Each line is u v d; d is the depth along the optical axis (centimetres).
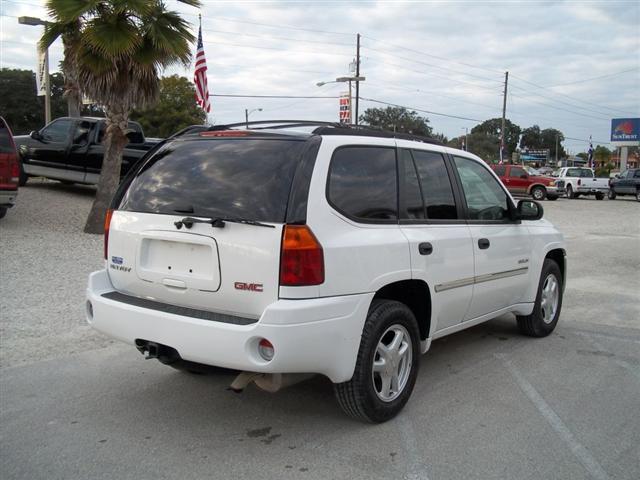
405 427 408
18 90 5800
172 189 400
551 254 662
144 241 403
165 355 384
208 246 369
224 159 391
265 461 360
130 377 501
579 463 360
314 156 371
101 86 1120
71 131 1602
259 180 369
